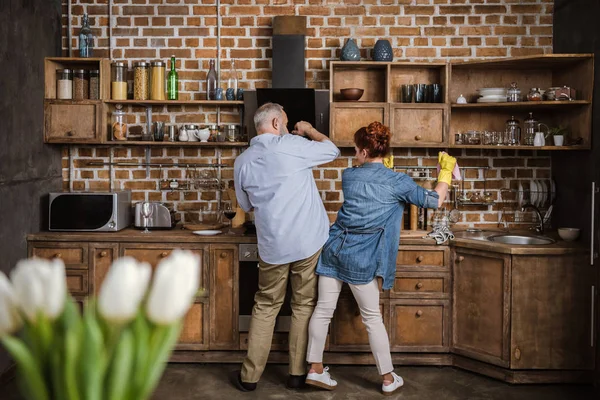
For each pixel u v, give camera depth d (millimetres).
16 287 912
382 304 4098
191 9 4637
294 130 3936
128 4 4637
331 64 4344
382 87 4609
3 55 3693
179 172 4695
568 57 3965
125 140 4469
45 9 4340
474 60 4281
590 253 3762
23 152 4008
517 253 3730
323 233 3688
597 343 3752
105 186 4691
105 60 4414
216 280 4090
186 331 4125
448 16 4621
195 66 4652
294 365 3756
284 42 4398
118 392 904
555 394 3672
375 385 3820
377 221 3627
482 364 3961
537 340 3799
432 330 4105
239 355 4137
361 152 3736
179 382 3852
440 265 4086
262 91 4109
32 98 4145
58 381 905
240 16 4629
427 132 4359
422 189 3648
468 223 4676
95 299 965
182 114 4656
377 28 4629
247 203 3723
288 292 4059
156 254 4098
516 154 4645
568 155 4293
